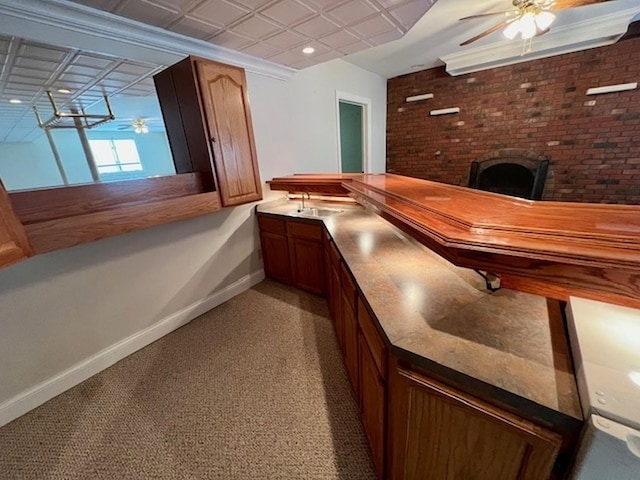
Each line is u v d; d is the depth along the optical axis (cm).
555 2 213
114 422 156
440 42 349
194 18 183
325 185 260
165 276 229
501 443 69
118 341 204
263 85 289
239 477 125
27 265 161
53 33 161
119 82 289
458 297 106
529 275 77
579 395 61
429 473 89
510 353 76
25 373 165
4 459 139
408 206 131
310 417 151
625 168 354
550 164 398
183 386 177
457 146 469
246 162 247
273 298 279
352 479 122
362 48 247
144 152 770
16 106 331
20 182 574
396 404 92
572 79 364
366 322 115
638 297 64
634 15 298
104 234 163
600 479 54
